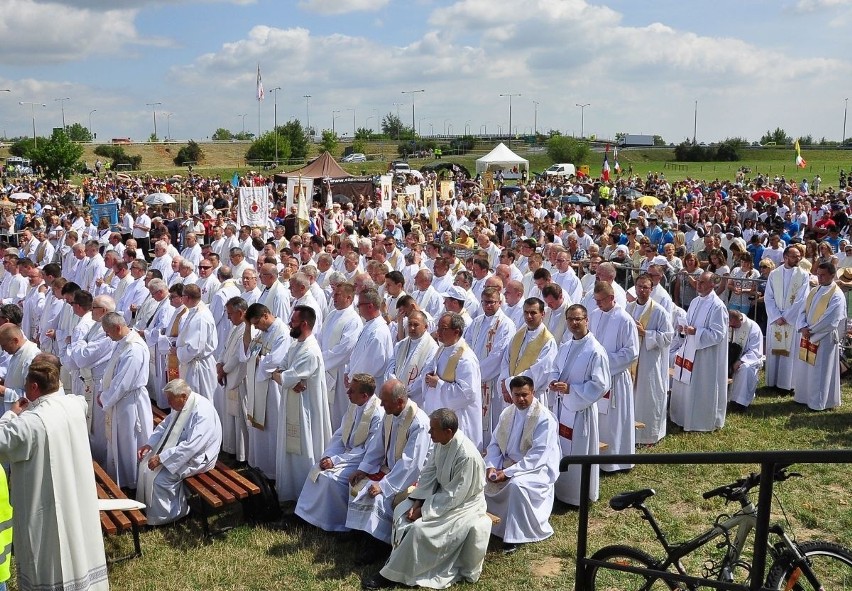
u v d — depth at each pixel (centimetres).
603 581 657
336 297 1020
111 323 888
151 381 1170
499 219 2855
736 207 3238
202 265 1503
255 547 762
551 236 1967
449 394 849
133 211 3384
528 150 11894
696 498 847
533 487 752
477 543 687
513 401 804
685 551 508
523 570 709
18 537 611
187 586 689
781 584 441
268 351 931
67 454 618
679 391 1112
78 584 620
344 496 792
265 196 2525
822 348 1148
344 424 827
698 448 1017
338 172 3838
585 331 853
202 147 10938
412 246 1762
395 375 925
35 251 2303
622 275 1661
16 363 909
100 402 903
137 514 734
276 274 1236
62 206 3847
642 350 1034
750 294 1418
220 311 1236
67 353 981
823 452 314
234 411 1005
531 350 886
